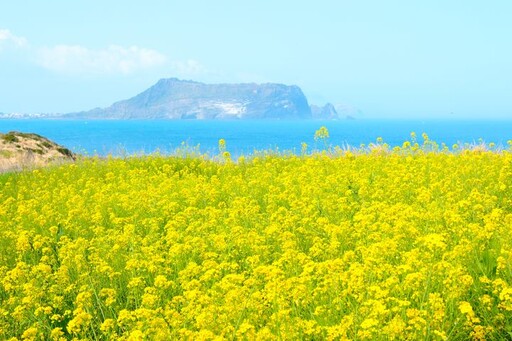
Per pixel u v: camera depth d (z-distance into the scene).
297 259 8.00
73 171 20.14
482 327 5.89
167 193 15.05
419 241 8.05
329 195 12.37
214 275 7.68
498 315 6.18
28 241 10.27
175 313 6.45
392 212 10.03
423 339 5.75
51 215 12.62
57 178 19.38
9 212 14.23
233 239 9.63
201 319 6.07
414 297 6.69
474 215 10.06
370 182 14.95
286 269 8.04
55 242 10.80
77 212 12.01
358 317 6.14
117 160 22.97
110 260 9.47
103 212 13.19
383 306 5.85
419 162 17.00
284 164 20.31
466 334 6.07
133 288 7.77
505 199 11.40
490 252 7.79
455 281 6.37
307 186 13.68
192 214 11.81
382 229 9.12
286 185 14.45
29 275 8.62
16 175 20.70
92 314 7.54
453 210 10.19
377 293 6.22
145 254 9.12
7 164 23.86
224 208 12.99
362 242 9.23
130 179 18.06
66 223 11.75
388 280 6.61
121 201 13.89
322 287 7.28
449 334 5.89
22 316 7.24
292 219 10.27
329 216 11.32
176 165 21.77
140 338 5.84
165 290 8.02
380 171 16.19
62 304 8.10
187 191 14.34
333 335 5.75
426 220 9.77
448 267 6.55
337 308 6.56
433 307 6.00
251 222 11.14
